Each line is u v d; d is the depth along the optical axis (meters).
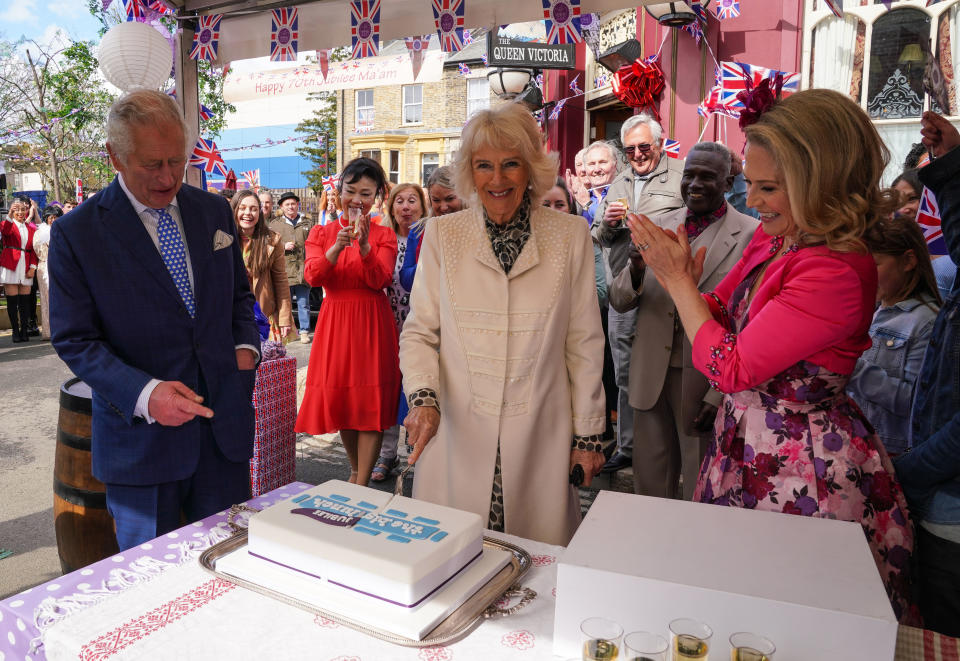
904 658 1.03
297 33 3.13
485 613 1.13
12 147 18.58
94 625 1.09
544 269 1.91
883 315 2.12
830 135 1.33
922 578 1.56
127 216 1.81
